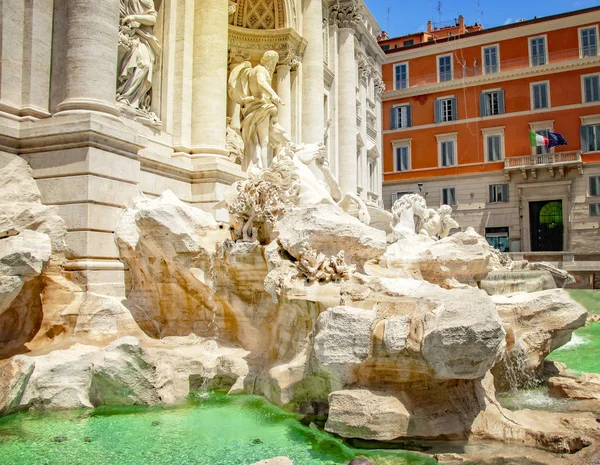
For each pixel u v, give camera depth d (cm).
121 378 780
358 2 3002
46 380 768
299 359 783
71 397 772
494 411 675
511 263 2252
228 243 943
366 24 3512
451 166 4391
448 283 1172
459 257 1251
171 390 826
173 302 1019
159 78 1458
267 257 884
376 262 1112
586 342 1376
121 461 602
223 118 1548
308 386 756
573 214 3931
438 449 611
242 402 816
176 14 1499
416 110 4547
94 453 625
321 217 893
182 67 1481
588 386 838
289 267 852
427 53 4538
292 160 1161
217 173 1427
